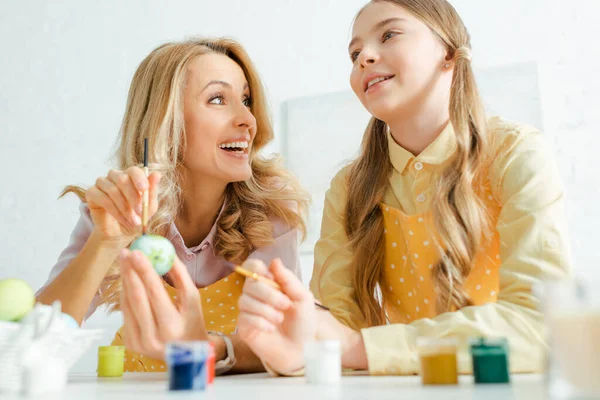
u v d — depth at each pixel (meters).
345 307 1.27
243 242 1.56
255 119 1.69
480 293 1.20
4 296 0.81
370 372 0.83
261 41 2.78
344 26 2.68
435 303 1.22
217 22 2.88
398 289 1.32
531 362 0.82
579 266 2.11
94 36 3.09
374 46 1.23
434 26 1.24
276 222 1.64
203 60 1.58
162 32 2.98
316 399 0.52
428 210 1.24
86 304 1.22
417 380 0.73
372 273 1.30
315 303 0.92
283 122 2.62
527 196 1.05
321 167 2.50
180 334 0.83
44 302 1.21
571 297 0.46
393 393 0.56
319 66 2.67
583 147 2.20
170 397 0.56
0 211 3.00
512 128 1.20
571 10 2.33
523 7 2.39
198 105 1.54
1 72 3.18
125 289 0.82
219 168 1.54
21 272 2.90
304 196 1.73
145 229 0.94
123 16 3.06
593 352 0.45
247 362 1.00
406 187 1.31
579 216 2.15
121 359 0.99
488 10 2.43
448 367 0.64
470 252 1.15
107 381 0.84
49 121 3.05
